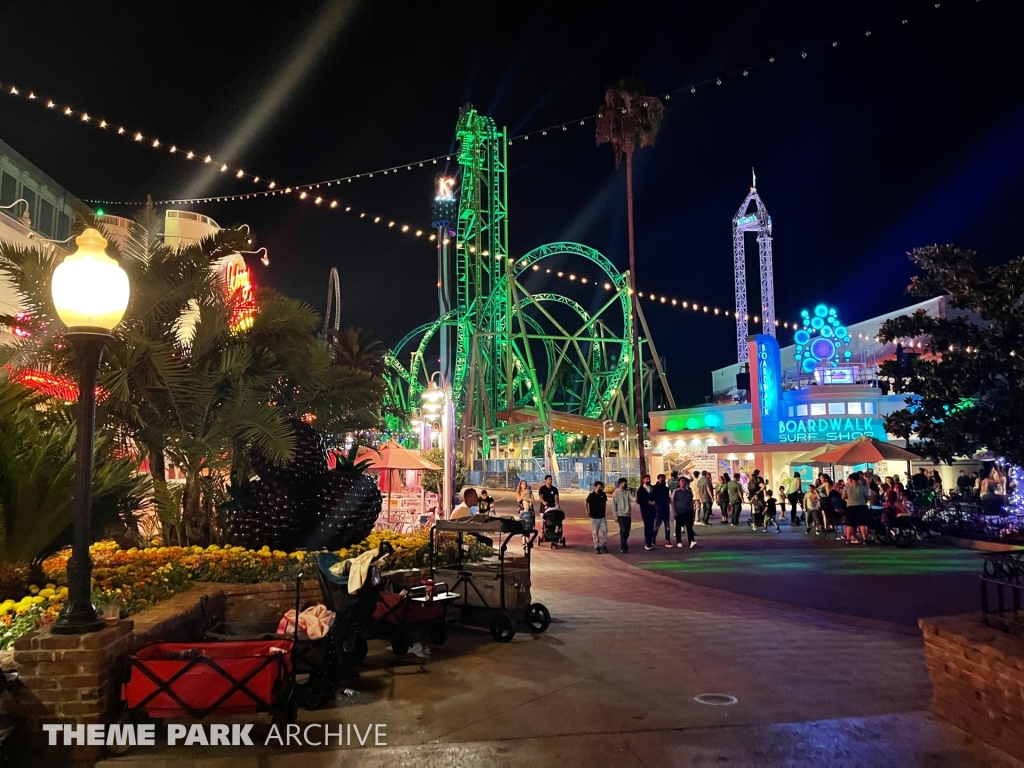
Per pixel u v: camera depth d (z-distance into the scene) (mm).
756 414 42969
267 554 9164
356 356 43719
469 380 58688
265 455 10250
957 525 18391
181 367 9812
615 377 60125
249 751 4980
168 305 10250
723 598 10836
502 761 4781
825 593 11203
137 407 9766
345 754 4918
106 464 8492
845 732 5250
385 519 19953
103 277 5316
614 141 30484
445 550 10531
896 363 13664
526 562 9586
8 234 14438
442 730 5348
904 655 7430
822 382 45500
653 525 17562
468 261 63688
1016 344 11688
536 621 8578
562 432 58188
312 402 11703
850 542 18641
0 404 7711
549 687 6367
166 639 6082
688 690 6258
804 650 7645
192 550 9125
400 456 19000
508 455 61719
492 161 63219
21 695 4773
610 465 50094
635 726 5398
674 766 4691
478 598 8898
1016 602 5617
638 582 12438
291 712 5375
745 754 4867
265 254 19438
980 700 5094
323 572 7023
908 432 13523
